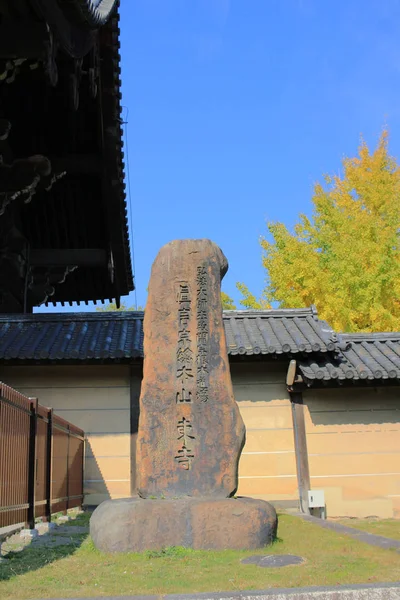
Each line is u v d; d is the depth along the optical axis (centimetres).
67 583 470
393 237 1853
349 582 456
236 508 599
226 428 679
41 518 827
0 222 1398
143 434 677
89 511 1087
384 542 639
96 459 1173
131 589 448
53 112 1273
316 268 1781
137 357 1162
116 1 969
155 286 733
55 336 1236
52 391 1204
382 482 1159
